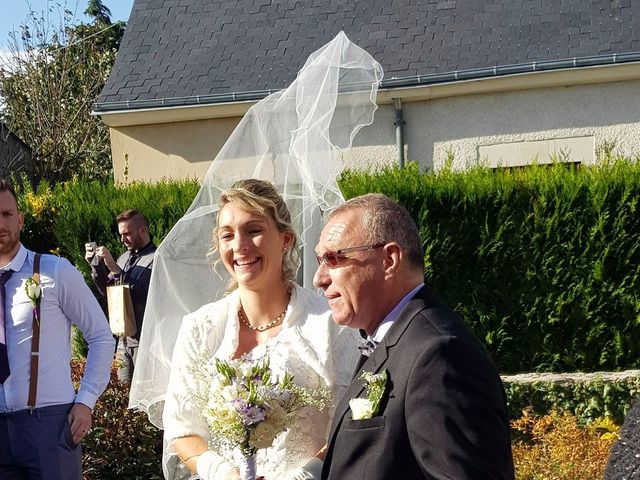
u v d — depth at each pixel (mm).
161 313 3832
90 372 4227
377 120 11297
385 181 8359
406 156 11258
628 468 1886
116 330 6660
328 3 12805
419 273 2535
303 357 3139
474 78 10672
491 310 8234
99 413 5637
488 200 8133
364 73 4531
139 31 13148
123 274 7074
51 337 4074
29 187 11492
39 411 3994
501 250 8156
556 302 8070
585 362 8133
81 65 23484
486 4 11914
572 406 6457
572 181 7965
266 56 12141
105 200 9648
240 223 3197
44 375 4016
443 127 11141
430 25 11828
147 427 5699
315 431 3111
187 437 3266
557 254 8047
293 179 4062
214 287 3869
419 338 2344
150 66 12422
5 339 4004
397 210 2529
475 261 8227
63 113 22484
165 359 3807
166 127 12047
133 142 12148
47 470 3992
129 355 6789
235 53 12336
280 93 4195
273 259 3232
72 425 4074
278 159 4121
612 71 10422
